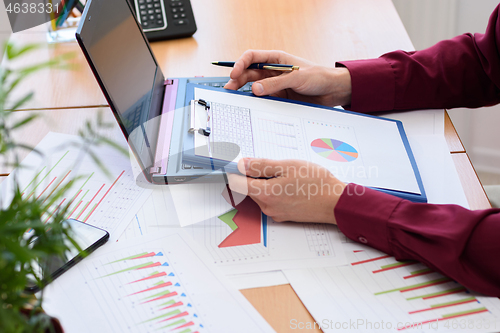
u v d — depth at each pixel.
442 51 0.80
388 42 1.00
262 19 1.08
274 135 0.66
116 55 0.62
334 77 0.78
